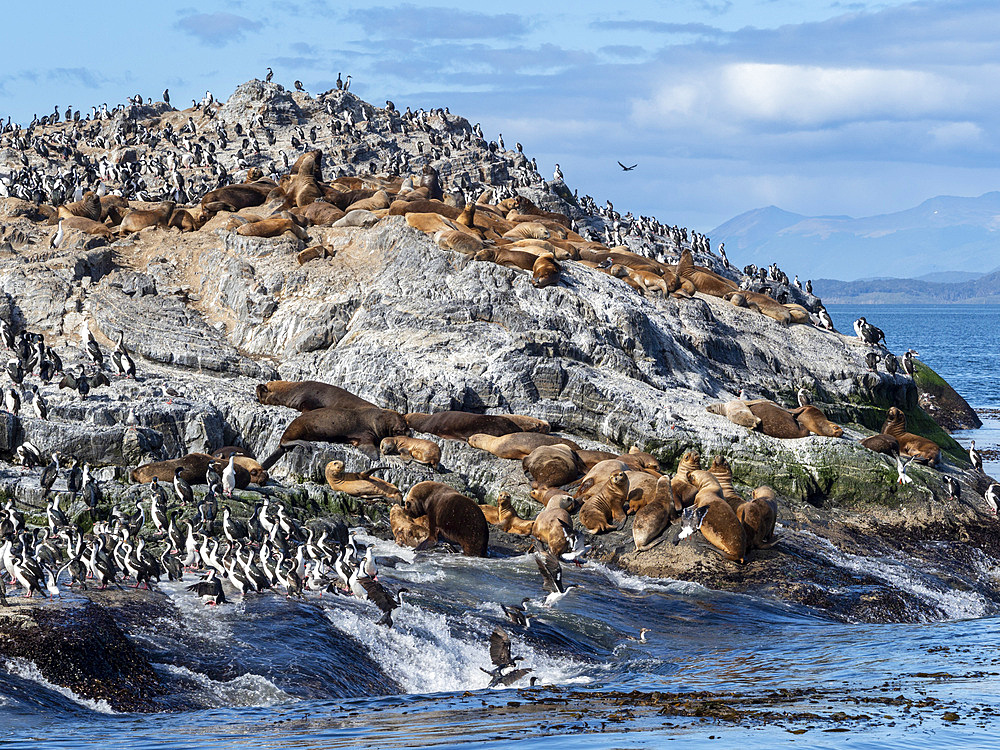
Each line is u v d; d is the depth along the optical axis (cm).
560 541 4297
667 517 4434
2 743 2089
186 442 4719
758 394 6506
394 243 6362
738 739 2147
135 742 2131
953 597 4491
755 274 10012
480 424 5112
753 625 3775
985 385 15762
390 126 13000
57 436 4400
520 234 7556
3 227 6569
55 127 12938
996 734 2195
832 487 5250
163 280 6294
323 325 5866
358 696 2789
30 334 5228
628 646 3456
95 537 3275
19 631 2594
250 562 3278
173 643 2833
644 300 6725
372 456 4781
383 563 3912
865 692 2684
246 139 11325
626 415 5366
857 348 7550
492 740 2150
